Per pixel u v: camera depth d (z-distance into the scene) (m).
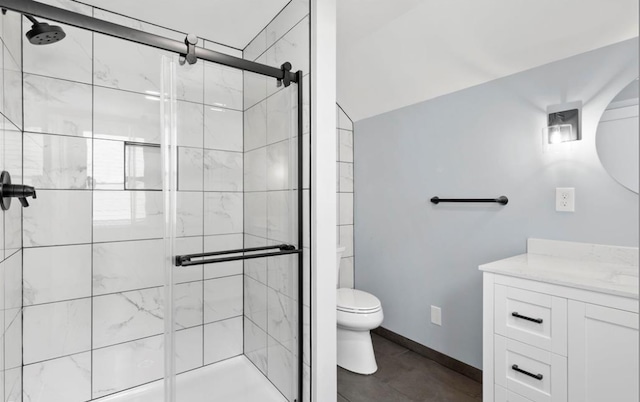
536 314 1.38
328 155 1.57
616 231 1.56
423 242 2.46
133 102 1.77
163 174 1.35
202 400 1.44
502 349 1.50
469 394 1.96
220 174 1.47
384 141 2.76
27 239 1.52
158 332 1.85
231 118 1.48
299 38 1.64
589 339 1.23
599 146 1.60
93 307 1.68
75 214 1.63
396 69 2.36
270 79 1.56
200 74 1.40
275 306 1.60
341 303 2.22
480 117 2.10
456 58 2.05
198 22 1.88
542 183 1.82
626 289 1.15
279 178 1.59
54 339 1.59
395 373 2.21
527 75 1.87
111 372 1.73
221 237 1.47
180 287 1.40
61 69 1.59
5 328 1.25
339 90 2.84
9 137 1.31
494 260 2.04
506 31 1.77
